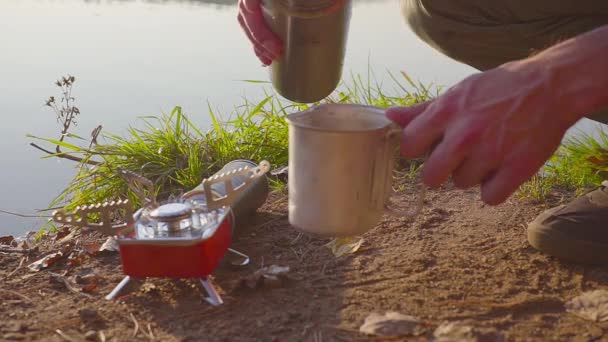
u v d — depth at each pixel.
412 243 1.95
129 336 1.47
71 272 1.83
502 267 1.78
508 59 2.15
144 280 1.72
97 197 2.71
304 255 1.88
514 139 1.22
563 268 1.78
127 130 3.12
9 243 2.26
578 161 2.66
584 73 1.20
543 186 2.45
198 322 1.52
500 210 2.23
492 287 1.67
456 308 1.56
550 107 1.21
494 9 2.03
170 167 2.80
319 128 1.29
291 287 1.68
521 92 1.21
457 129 1.23
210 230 1.57
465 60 2.26
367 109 1.37
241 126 3.03
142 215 1.60
